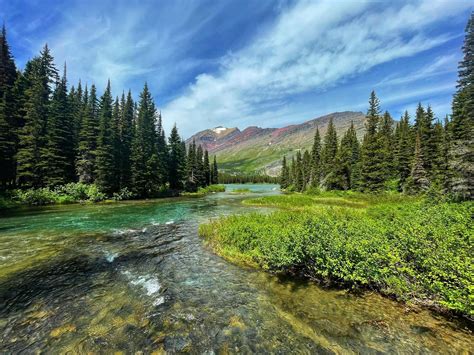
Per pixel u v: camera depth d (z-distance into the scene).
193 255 11.57
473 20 27.05
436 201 19.25
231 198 47.78
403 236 7.52
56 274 9.34
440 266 5.94
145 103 58.53
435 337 5.28
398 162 44.06
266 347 5.20
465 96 28.12
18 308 6.87
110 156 40.91
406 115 58.91
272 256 9.09
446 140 36.03
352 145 57.75
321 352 5.00
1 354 5.04
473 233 7.52
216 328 5.89
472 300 5.09
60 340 5.48
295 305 6.84
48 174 34.91
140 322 6.17
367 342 5.23
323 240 8.19
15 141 34.31
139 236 15.21
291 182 91.88
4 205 27.50
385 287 7.00
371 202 32.16
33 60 39.97
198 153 83.56
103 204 34.62
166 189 56.38
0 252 11.93
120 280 8.80
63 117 39.12
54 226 18.19
